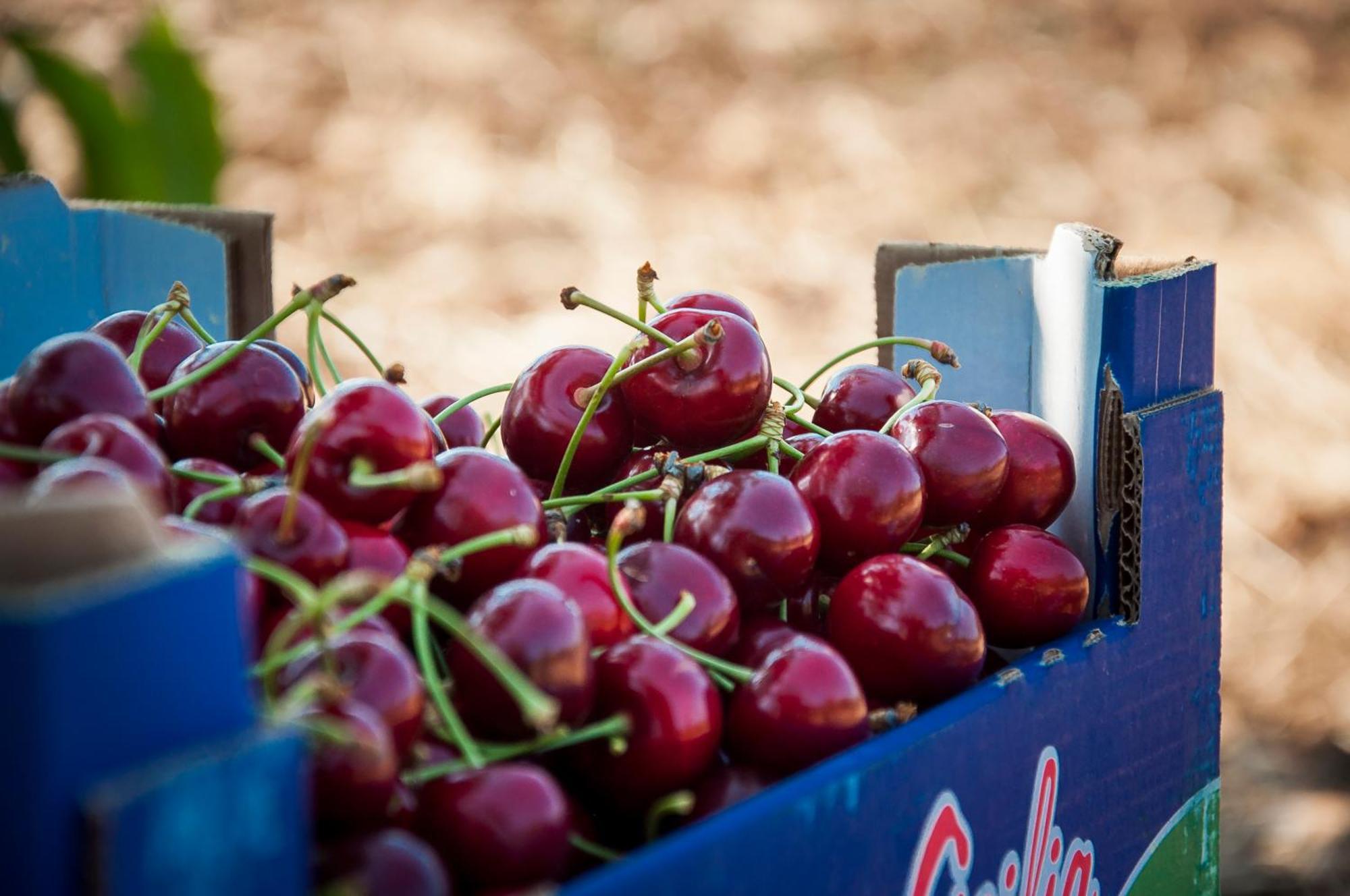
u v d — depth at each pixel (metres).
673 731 0.85
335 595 0.81
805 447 0.94
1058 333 0.97
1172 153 3.46
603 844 0.87
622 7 4.05
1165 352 0.95
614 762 0.85
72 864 0.76
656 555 0.88
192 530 0.82
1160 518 0.95
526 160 3.21
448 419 0.94
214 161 1.58
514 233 2.92
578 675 0.84
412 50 3.59
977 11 4.23
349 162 3.09
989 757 0.88
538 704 0.82
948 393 1.02
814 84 3.74
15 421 0.86
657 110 3.52
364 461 0.86
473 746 0.83
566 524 0.93
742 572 0.88
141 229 1.04
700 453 0.92
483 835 0.82
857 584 0.89
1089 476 0.95
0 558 0.77
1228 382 2.50
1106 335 0.94
